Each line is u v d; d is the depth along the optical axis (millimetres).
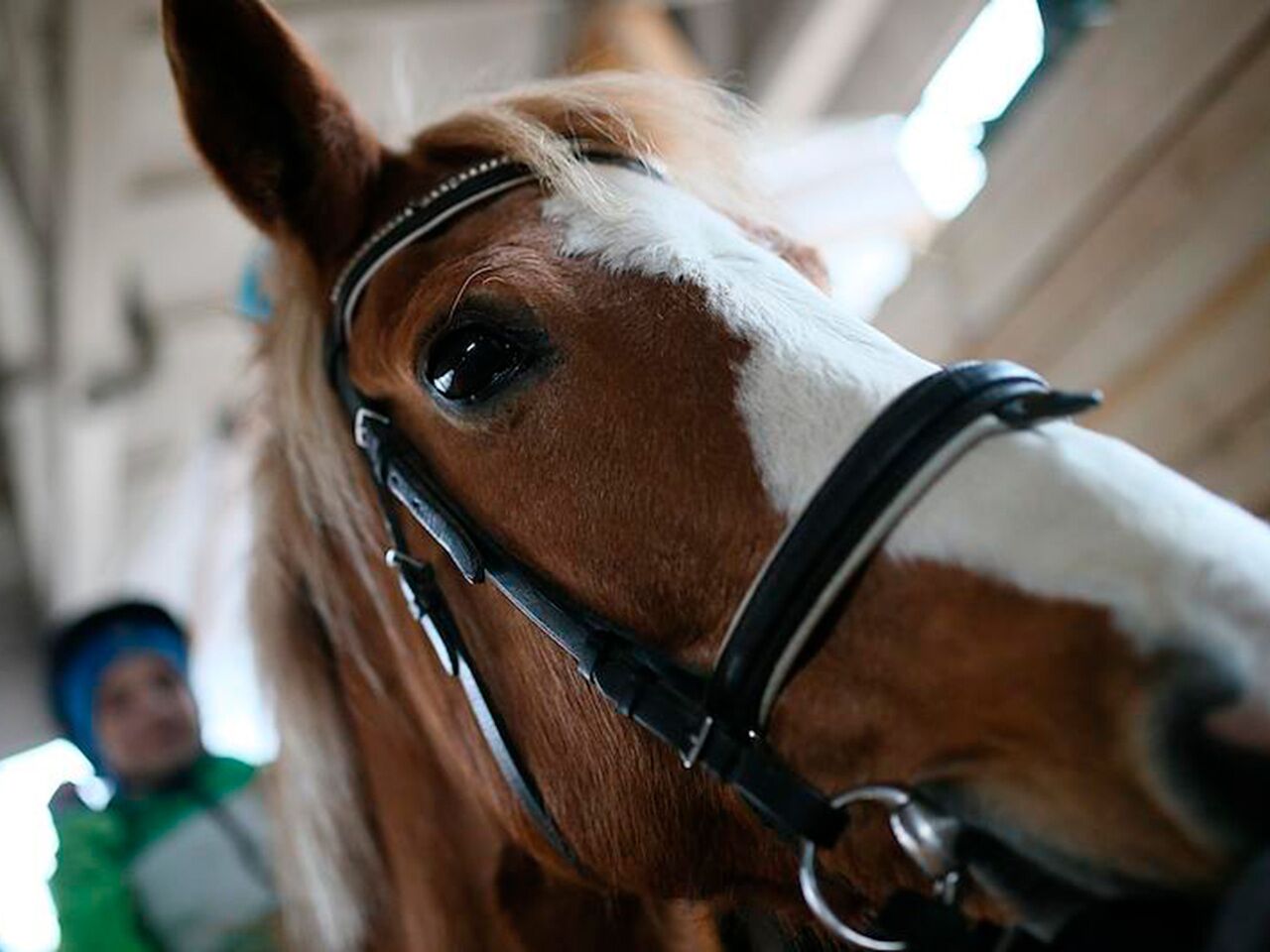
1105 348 2109
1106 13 2094
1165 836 682
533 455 991
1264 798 642
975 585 770
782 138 3232
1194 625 686
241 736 3004
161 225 4852
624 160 1173
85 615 2135
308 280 1256
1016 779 736
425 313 1060
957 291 2475
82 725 2139
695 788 974
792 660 846
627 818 1009
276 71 1229
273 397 1304
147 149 4457
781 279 997
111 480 5418
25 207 4484
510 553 1018
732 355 937
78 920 1725
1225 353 1875
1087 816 706
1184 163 1862
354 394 1180
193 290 5281
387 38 4434
